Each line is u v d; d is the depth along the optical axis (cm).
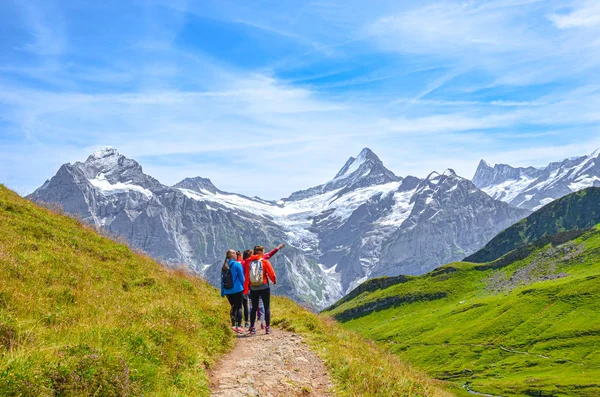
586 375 13600
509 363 16112
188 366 1275
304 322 2281
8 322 1066
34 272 1661
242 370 1430
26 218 2528
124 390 931
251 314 2048
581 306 18262
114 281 2134
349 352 1791
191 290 2683
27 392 780
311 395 1284
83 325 1236
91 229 3133
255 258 2106
